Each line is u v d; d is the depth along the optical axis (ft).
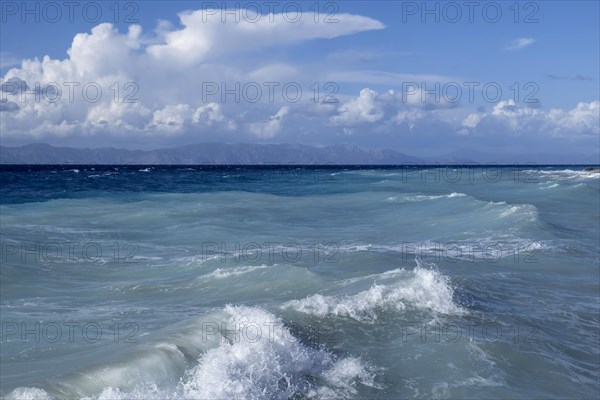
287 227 86.02
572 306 46.01
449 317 40.93
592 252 66.18
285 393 29.30
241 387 28.53
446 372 32.37
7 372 30.14
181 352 30.17
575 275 55.93
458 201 106.73
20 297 45.68
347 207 112.98
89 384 26.84
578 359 35.65
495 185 173.88
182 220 90.33
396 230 82.94
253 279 49.16
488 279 52.80
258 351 31.63
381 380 31.30
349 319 38.93
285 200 126.52
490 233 77.05
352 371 32.07
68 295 46.57
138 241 72.23
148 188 169.99
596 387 31.94
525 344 36.88
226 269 52.54
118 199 124.47
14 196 131.34
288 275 49.11
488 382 31.42
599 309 45.55
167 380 28.14
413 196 121.19
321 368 32.27
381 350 34.94
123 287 48.60
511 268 57.98
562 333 39.83
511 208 89.20
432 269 55.57
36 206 106.01
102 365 28.14
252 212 102.58
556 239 72.69
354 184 187.83
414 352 34.76
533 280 53.47
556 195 132.77
